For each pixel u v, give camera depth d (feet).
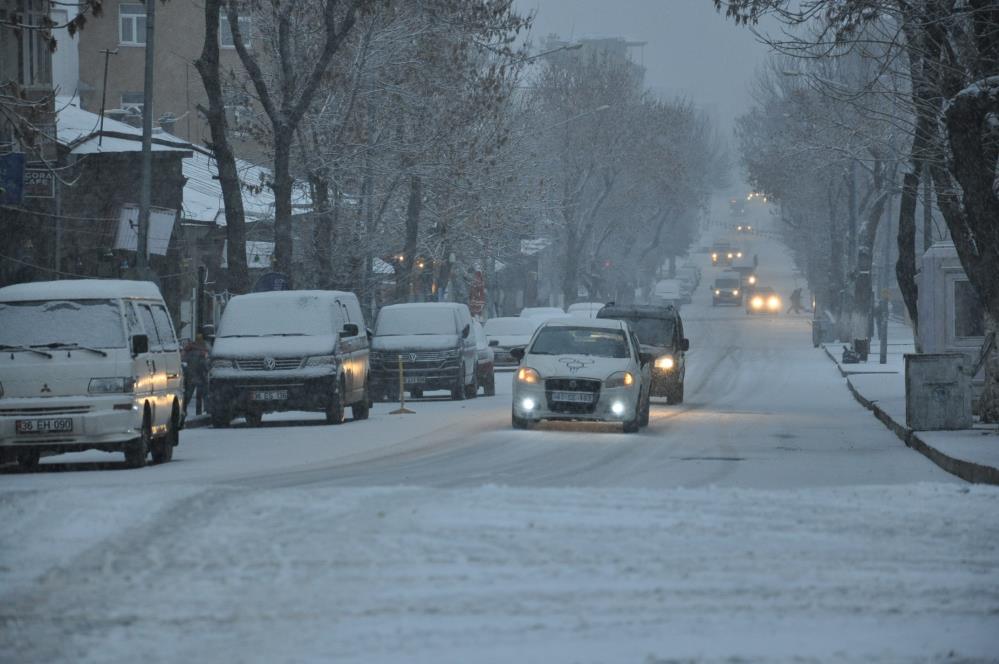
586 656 55.67
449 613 63.00
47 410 148.87
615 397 198.90
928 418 187.93
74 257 335.26
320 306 239.71
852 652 56.85
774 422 233.35
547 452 164.55
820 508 96.48
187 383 268.41
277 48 361.30
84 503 92.58
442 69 369.71
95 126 345.72
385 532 82.84
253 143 517.14
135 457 153.58
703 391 355.56
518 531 84.02
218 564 73.41
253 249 410.11
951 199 197.67
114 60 552.00
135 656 55.06
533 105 531.09
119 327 153.99
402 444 180.65
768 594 68.08
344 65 357.00
